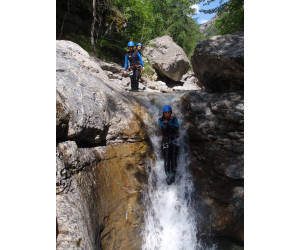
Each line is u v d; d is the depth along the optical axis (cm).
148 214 362
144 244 343
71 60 455
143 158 402
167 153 403
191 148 425
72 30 866
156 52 1250
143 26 1080
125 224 334
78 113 316
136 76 672
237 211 336
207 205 370
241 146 357
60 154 255
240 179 344
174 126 411
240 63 390
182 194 400
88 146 344
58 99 277
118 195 344
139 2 986
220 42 451
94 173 313
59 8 823
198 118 421
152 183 392
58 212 201
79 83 385
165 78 1291
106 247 297
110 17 1006
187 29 2047
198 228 368
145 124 439
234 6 745
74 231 190
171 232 368
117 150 381
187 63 1291
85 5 908
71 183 250
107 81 527
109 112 400
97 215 285
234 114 367
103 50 973
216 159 375
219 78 445
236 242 342
